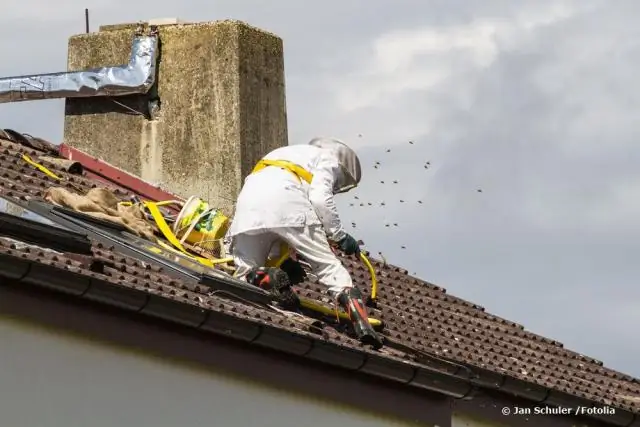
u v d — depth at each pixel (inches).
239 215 1034.1
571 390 1144.2
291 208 1025.5
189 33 1402.6
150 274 928.3
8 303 800.3
